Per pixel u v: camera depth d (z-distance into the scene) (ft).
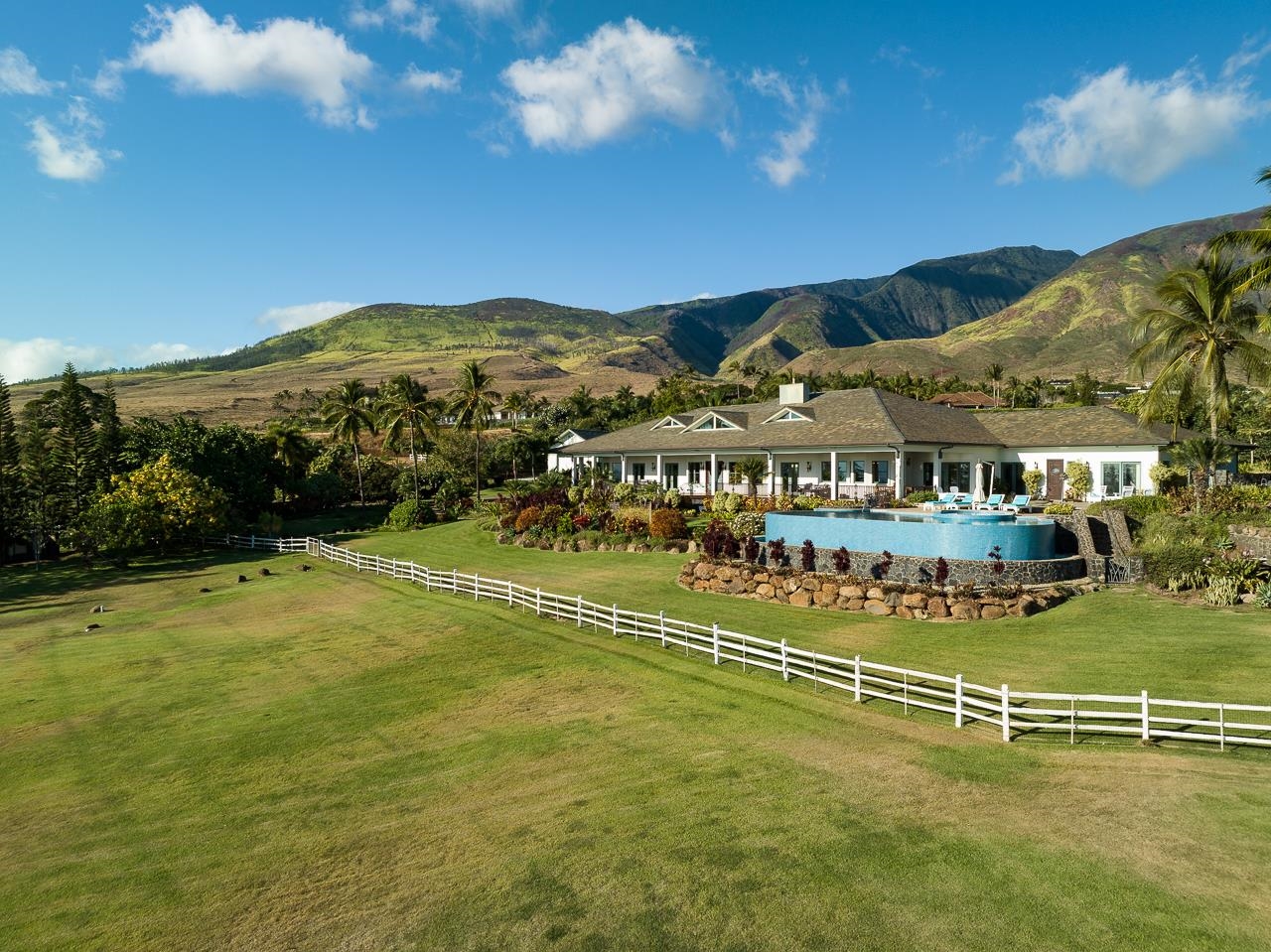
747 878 26.35
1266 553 68.95
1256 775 31.19
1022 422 143.74
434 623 76.38
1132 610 57.77
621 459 179.83
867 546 72.69
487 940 24.07
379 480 236.63
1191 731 36.01
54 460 158.92
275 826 34.17
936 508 98.22
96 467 162.20
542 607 75.46
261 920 26.45
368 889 27.91
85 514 143.54
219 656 69.87
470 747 42.24
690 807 32.27
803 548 76.07
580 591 83.15
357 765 40.88
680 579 82.38
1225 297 97.14
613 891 26.23
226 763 42.73
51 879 30.83
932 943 22.11
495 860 29.22
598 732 42.83
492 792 35.83
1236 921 22.06
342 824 33.78
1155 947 21.26
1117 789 30.78
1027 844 27.09
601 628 66.90
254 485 186.29
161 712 53.78
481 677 56.13
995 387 432.66
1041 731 37.78
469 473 233.55
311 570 124.77
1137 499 91.25
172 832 34.47
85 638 83.25
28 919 27.71
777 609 68.44
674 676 51.80
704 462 156.15
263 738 46.55
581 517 118.62
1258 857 25.30
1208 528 72.95
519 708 48.39
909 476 126.11
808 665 47.06
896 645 53.93
